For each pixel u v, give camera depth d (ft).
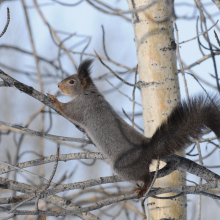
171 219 30.55
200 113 30.01
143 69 32.94
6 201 26.30
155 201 31.24
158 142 30.76
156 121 31.96
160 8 32.91
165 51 32.76
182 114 30.58
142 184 32.17
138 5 33.45
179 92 32.86
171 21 33.32
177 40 29.07
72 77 38.55
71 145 43.14
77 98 36.37
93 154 28.94
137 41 33.73
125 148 32.04
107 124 33.99
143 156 30.96
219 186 26.35
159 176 29.04
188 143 30.19
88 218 30.14
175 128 30.55
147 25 33.06
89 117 34.99
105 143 33.24
